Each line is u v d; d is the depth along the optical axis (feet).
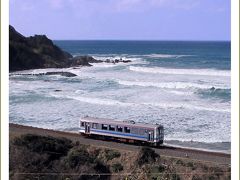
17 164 69.31
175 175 67.67
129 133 88.94
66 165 71.05
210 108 128.16
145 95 152.46
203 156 76.18
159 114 121.70
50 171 69.41
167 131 103.19
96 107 134.00
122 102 139.54
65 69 256.32
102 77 205.77
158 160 72.64
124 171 71.77
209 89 158.40
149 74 212.84
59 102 143.13
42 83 191.52
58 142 78.89
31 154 71.67
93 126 93.50
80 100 145.59
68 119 118.73
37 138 79.00
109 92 161.38
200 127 106.63
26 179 67.00
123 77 203.10
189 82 175.83
